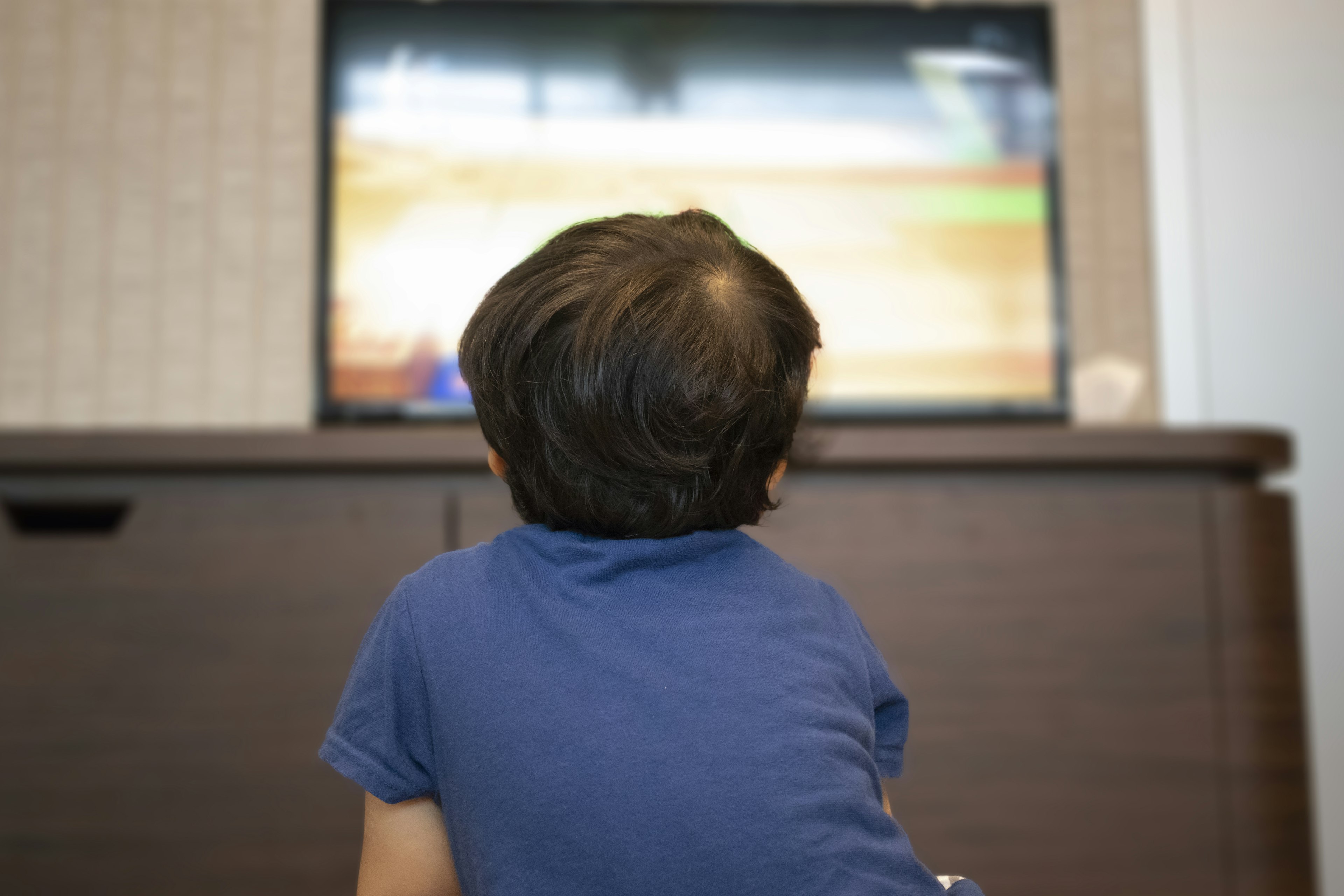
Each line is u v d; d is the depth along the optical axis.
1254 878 1.38
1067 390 1.87
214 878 1.31
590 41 1.88
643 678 0.51
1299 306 1.88
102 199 1.83
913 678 1.39
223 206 1.85
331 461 1.38
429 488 1.42
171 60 1.85
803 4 1.89
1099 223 1.89
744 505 0.58
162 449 1.37
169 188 1.84
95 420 1.81
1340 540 1.85
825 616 0.59
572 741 0.49
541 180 1.86
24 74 1.83
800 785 0.49
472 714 0.51
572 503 0.56
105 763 1.32
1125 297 1.89
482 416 0.58
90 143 1.83
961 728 1.39
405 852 0.56
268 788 1.33
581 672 0.51
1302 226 1.88
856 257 1.88
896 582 1.41
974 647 1.40
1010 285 1.88
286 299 1.84
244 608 1.36
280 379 1.83
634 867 0.47
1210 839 1.38
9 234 1.81
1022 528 1.42
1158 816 1.38
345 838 1.33
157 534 1.36
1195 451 1.45
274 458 1.38
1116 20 1.91
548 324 0.54
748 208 1.88
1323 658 1.81
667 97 1.88
